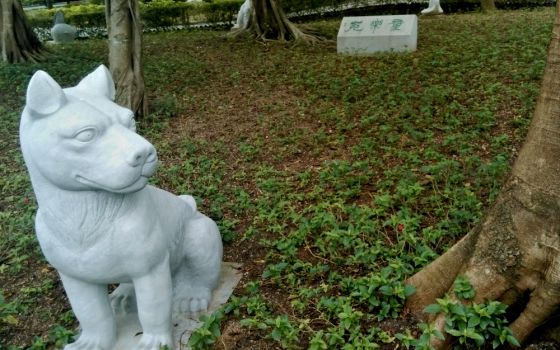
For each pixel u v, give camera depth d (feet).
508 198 9.57
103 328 10.58
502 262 9.45
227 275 13.84
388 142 21.29
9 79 35.78
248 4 51.49
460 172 17.76
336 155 21.06
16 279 14.87
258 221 16.39
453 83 27.99
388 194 16.26
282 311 11.71
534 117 9.34
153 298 10.05
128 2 26.27
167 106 28.32
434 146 20.06
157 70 37.88
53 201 9.09
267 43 47.03
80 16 71.51
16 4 42.86
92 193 9.04
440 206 15.52
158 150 23.08
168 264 10.32
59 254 9.50
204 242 11.85
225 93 31.58
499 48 34.47
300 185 18.52
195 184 19.38
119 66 26.76
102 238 9.25
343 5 75.46
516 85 26.50
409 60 34.30
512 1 69.92
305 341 10.64
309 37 47.14
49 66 39.65
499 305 9.34
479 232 10.03
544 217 8.98
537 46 33.30
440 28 47.91
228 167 21.08
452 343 9.68
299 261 13.37
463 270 10.07
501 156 17.53
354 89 28.50
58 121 8.40
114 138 8.59
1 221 17.53
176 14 72.59
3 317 12.71
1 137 25.54
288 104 28.19
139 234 9.45
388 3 75.77
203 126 26.08
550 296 8.91
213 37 52.11
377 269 12.65
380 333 10.09
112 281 9.94
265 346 10.53
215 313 10.62
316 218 14.85
